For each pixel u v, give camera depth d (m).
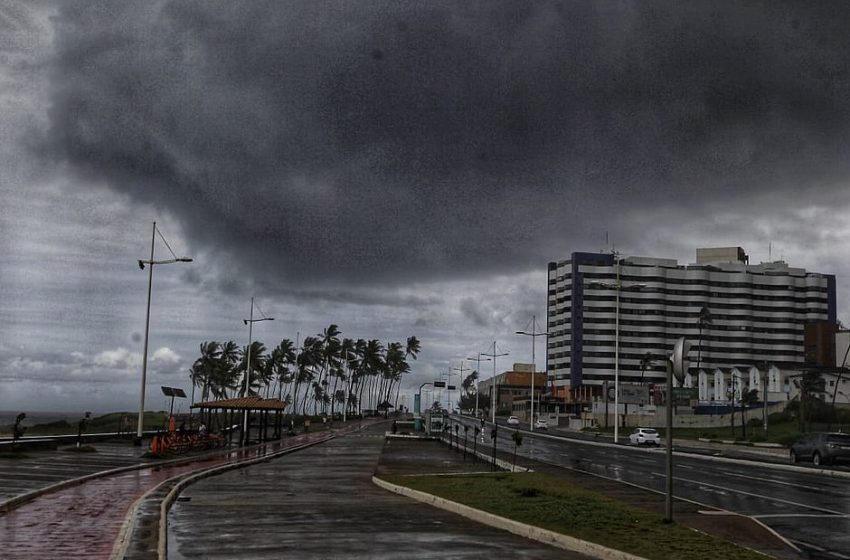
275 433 65.81
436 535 14.50
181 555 11.92
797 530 16.56
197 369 141.00
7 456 32.12
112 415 100.31
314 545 12.96
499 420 159.12
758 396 113.12
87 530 14.16
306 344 166.25
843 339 136.62
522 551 12.97
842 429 81.19
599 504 18.56
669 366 16.28
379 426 114.00
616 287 77.00
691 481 29.17
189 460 35.34
